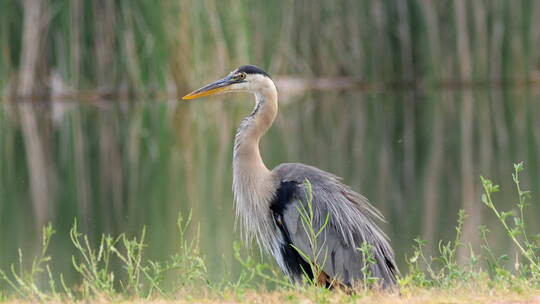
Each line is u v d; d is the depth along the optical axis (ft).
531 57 126.93
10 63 101.55
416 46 123.54
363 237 24.41
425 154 64.08
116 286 31.14
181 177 56.29
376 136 74.79
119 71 103.40
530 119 84.17
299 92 119.96
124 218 44.52
